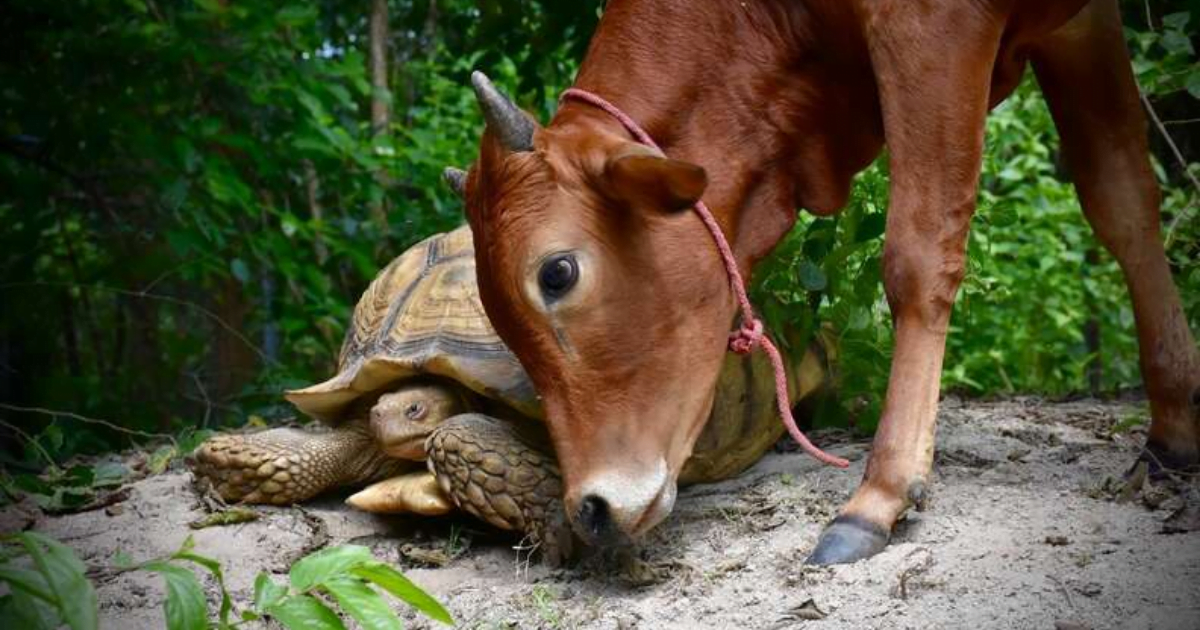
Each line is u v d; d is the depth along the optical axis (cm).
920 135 315
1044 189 752
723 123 331
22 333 816
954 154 315
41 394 794
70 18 707
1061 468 373
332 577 233
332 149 770
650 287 303
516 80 884
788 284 418
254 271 884
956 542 311
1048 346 757
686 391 308
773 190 342
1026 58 360
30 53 733
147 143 715
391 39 1098
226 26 727
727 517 356
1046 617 266
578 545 343
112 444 763
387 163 820
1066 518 319
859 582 293
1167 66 482
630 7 335
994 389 718
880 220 415
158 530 396
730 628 283
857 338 440
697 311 311
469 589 332
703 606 297
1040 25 336
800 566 309
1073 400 554
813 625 277
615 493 295
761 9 333
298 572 233
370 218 877
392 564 362
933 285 318
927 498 341
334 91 777
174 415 867
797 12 332
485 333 380
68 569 206
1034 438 430
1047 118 766
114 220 817
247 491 410
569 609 309
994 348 755
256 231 850
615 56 331
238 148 768
